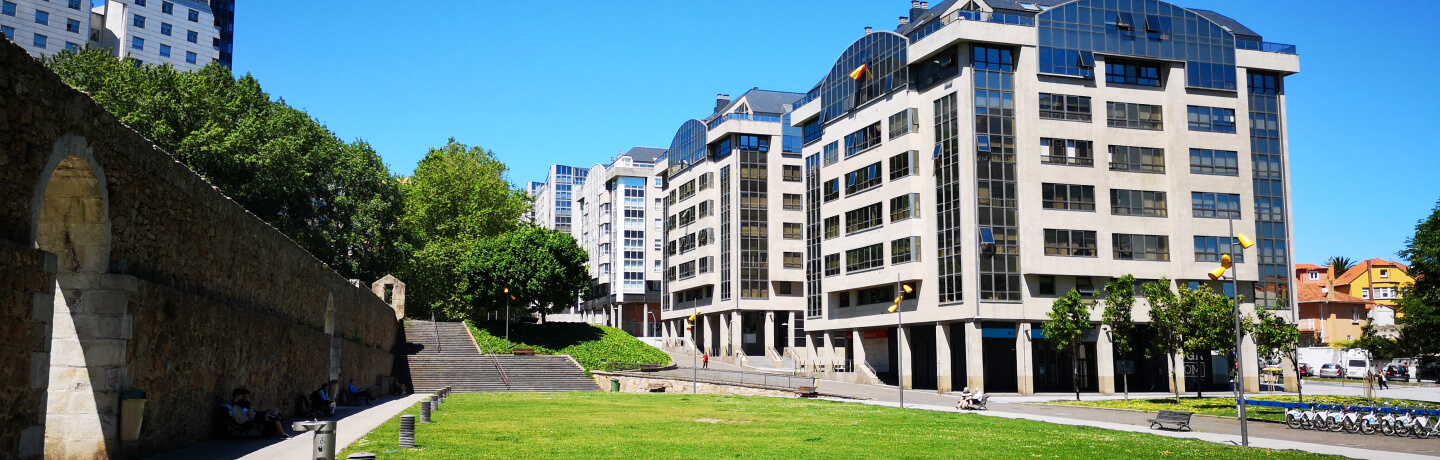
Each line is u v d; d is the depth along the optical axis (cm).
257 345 2388
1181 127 6072
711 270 8956
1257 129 6294
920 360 6359
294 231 5822
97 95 4872
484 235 8825
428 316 8481
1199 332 4478
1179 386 6175
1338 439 2773
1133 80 6091
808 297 7325
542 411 3500
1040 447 2341
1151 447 2389
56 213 1529
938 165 5931
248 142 5331
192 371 1930
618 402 4222
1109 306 4703
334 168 6350
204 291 2041
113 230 1587
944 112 5931
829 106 7000
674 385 5853
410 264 7506
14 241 1277
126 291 1591
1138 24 6078
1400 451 2411
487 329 7819
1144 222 5941
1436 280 4531
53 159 1374
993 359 6134
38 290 1315
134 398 1589
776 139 8781
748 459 1994
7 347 1238
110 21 10469
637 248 11962
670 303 10031
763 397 4941
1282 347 4428
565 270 8294
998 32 5812
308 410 2898
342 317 3812
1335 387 6775
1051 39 5906
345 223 6444
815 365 7094
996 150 5756
